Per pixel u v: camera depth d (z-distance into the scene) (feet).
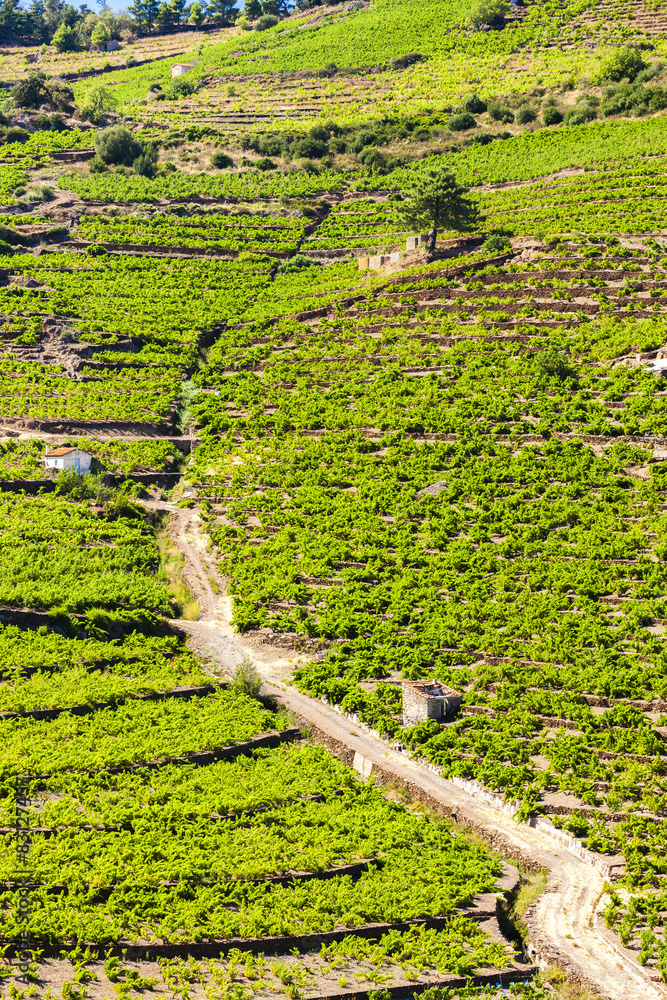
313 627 196.03
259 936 122.52
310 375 298.35
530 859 139.64
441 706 168.55
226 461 266.16
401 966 120.57
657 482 216.33
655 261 304.30
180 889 126.82
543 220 355.15
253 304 358.02
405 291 325.62
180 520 241.96
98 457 263.49
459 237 353.51
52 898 123.54
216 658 191.21
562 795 150.00
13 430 276.62
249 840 137.28
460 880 134.10
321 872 134.41
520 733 162.61
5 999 108.78
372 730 171.12
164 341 330.95
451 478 234.79
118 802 143.02
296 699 179.83
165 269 391.65
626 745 154.92
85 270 386.32
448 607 193.88
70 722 160.56
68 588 198.29
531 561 201.87
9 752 150.20
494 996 116.88
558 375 263.90
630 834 141.18
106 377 307.37
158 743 157.07
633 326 277.64
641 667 169.27
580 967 120.06
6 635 181.98
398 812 149.48
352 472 246.06
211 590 215.92
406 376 284.41
